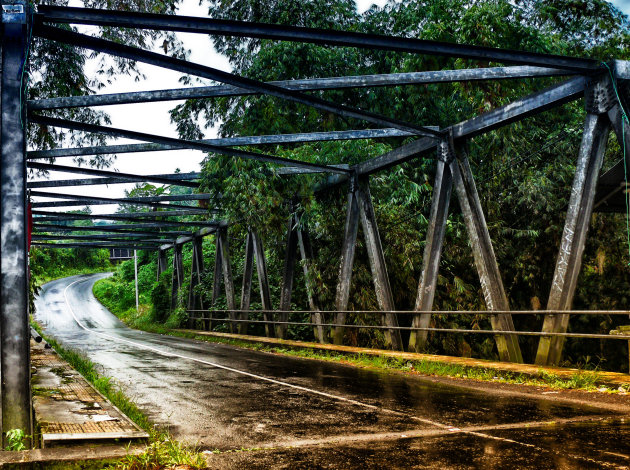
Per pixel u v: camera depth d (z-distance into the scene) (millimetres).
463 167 11711
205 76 8977
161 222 24375
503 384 8773
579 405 6793
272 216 16641
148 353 16547
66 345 20328
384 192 17094
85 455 4684
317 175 16922
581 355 16078
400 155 13477
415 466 4352
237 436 5668
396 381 9648
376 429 5781
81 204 20719
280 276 23781
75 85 14539
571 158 16250
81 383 9016
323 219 17250
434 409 6824
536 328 17047
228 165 16266
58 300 61031
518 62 8688
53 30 7371
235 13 20484
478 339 17828
